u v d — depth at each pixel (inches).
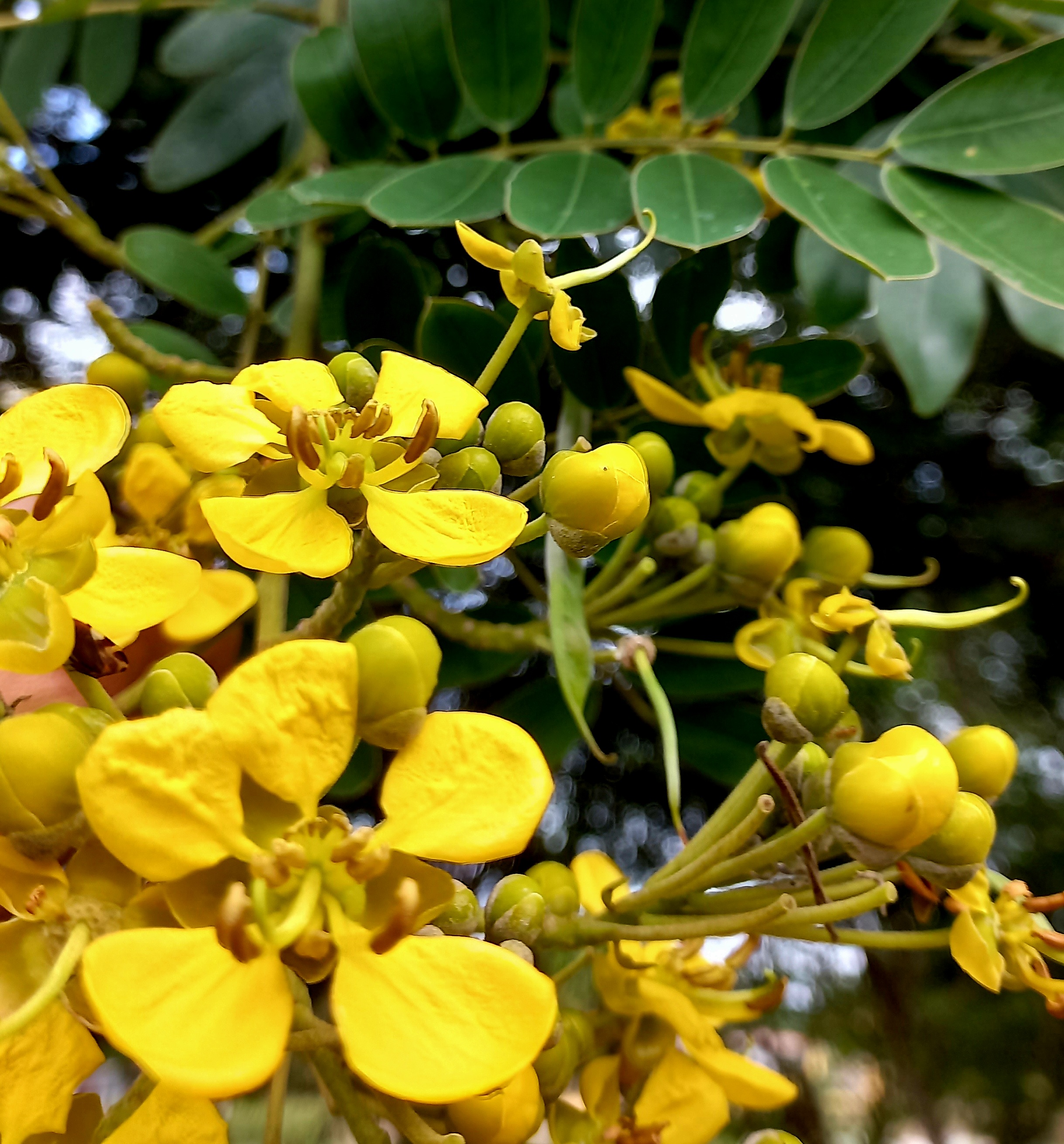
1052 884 11.6
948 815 3.3
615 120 5.9
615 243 7.9
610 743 8.1
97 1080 9.8
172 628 4.5
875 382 8.8
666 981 4.3
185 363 5.6
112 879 2.9
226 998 2.6
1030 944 3.9
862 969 12.9
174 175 7.3
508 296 3.9
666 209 5.0
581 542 3.7
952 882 3.7
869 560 5.6
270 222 5.8
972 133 5.2
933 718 10.6
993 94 5.3
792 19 5.7
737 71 5.6
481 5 5.7
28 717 2.9
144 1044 2.4
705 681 6.4
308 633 3.8
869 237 5.0
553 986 2.7
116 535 4.7
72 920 2.8
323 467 3.4
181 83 8.4
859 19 5.6
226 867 2.8
